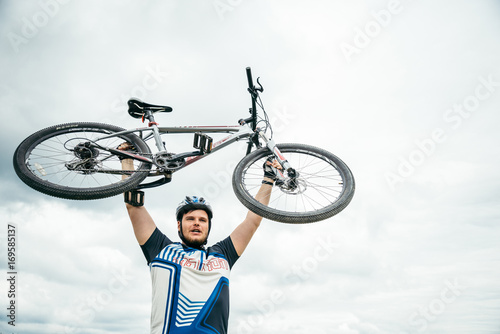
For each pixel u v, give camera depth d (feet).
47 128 13.19
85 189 11.87
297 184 13.19
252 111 14.74
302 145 14.28
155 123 14.37
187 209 10.89
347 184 13.05
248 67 14.51
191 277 9.57
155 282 9.62
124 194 11.08
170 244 10.51
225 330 9.32
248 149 15.25
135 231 10.82
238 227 11.74
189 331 8.82
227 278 9.91
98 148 12.68
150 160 13.02
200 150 13.43
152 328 9.23
